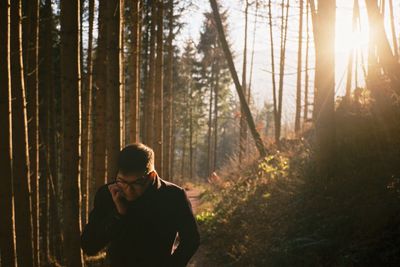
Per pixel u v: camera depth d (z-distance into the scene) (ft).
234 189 46.14
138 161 9.47
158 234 9.87
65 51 18.35
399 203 19.11
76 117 18.72
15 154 18.78
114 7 22.74
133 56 39.58
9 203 16.21
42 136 45.47
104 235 9.87
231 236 30.19
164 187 10.08
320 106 26.13
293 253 20.42
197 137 188.24
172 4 56.85
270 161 47.67
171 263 9.99
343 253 18.25
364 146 25.48
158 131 56.08
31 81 30.68
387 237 17.49
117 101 22.91
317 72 26.30
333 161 25.82
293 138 55.88
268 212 28.96
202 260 28.96
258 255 23.50
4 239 16.22
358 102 31.91
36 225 28.27
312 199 25.32
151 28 58.54
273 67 70.13
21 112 18.89
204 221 39.29
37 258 28.25
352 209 21.24
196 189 100.01
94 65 45.19
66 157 18.75
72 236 18.90
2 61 15.79
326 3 25.94
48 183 41.65
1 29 15.71
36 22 28.58
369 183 22.52
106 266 23.77
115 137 22.89
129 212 9.81
